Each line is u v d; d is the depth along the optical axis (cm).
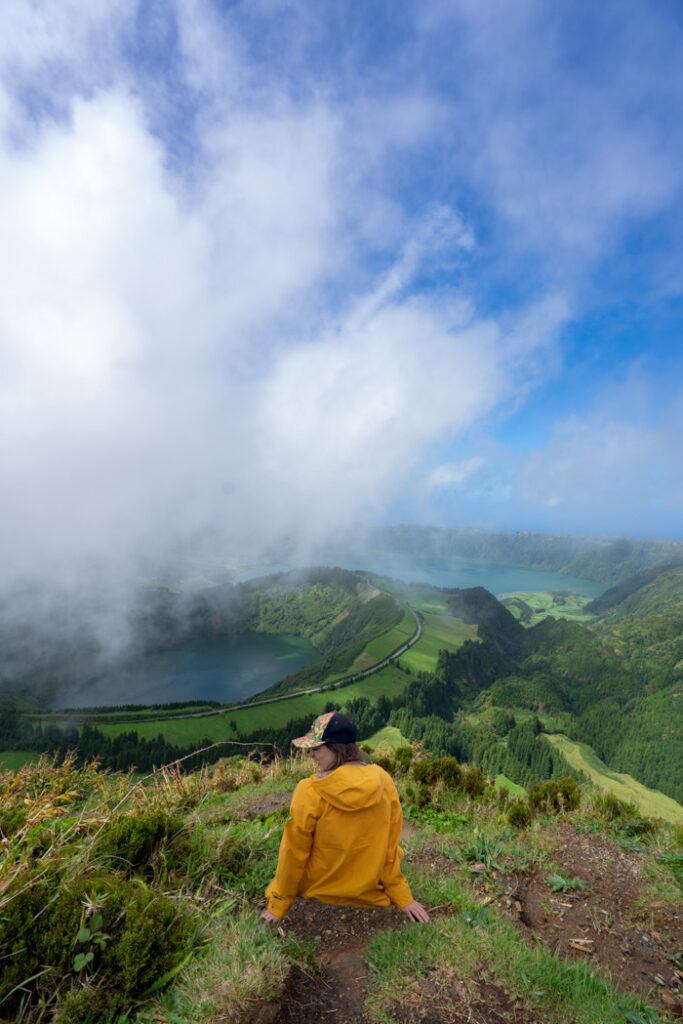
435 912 404
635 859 572
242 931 327
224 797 817
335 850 337
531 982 316
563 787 820
